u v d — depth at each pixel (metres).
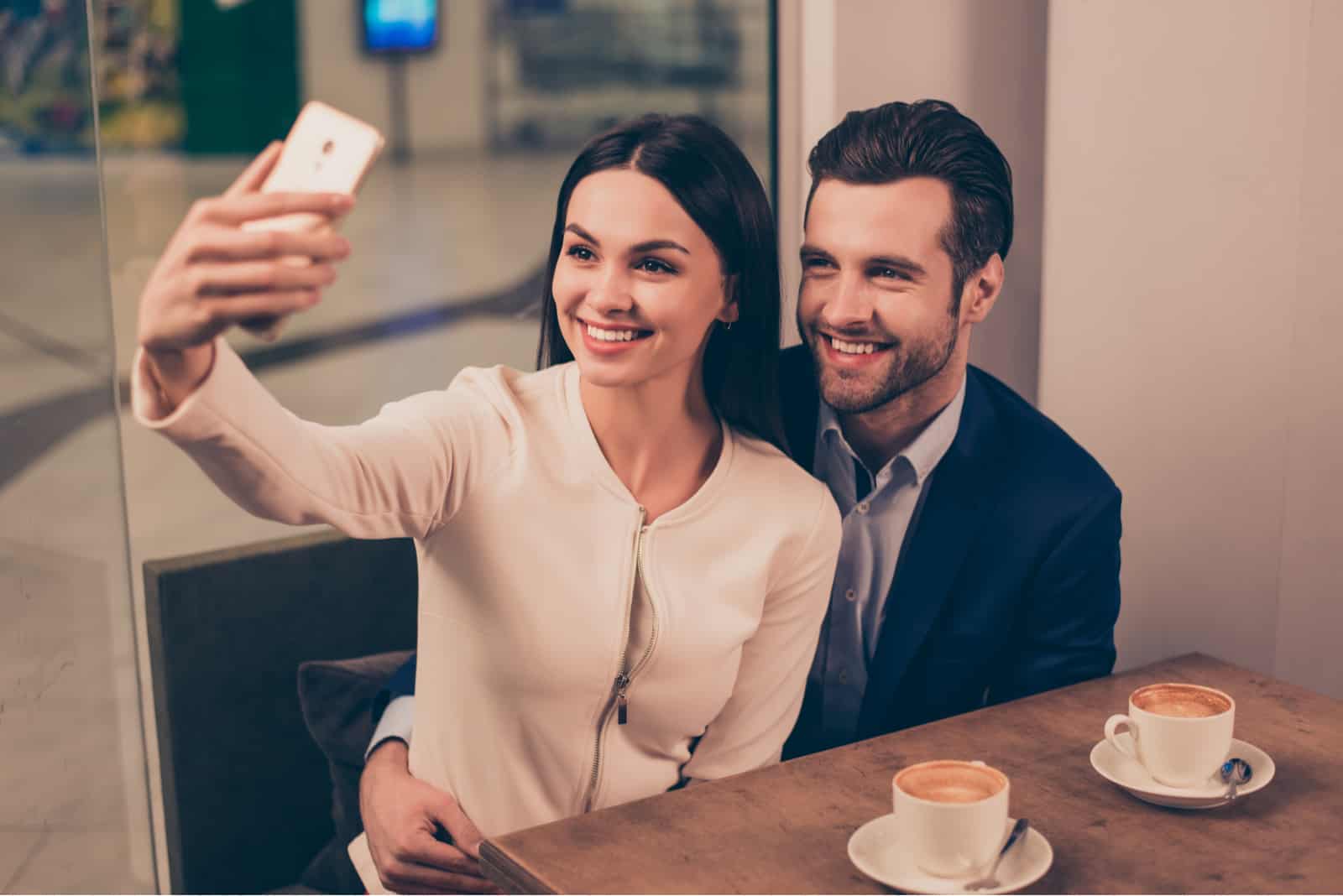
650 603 1.17
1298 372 1.78
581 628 1.16
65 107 1.21
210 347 0.88
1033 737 1.17
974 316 1.37
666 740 1.23
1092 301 1.84
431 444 1.12
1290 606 1.84
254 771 1.59
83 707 1.32
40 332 1.23
